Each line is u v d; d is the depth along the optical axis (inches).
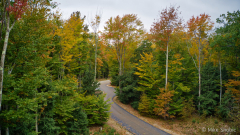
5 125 267.3
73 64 669.9
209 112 751.1
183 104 712.4
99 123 604.1
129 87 900.0
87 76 698.8
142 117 757.3
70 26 563.2
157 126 648.4
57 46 526.6
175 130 609.6
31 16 298.5
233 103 678.5
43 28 331.9
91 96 619.8
